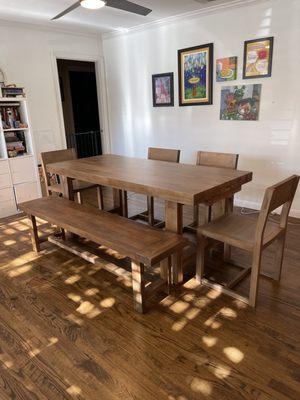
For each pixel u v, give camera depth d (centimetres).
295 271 238
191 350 166
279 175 350
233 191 220
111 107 516
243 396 139
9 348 171
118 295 215
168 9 357
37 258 270
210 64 372
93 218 235
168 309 199
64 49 450
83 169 268
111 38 475
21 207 270
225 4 339
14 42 399
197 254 219
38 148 446
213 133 395
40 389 146
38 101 436
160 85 432
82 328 184
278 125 337
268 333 176
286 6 304
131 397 141
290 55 313
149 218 319
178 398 139
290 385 144
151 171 250
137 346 170
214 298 208
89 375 152
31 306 206
